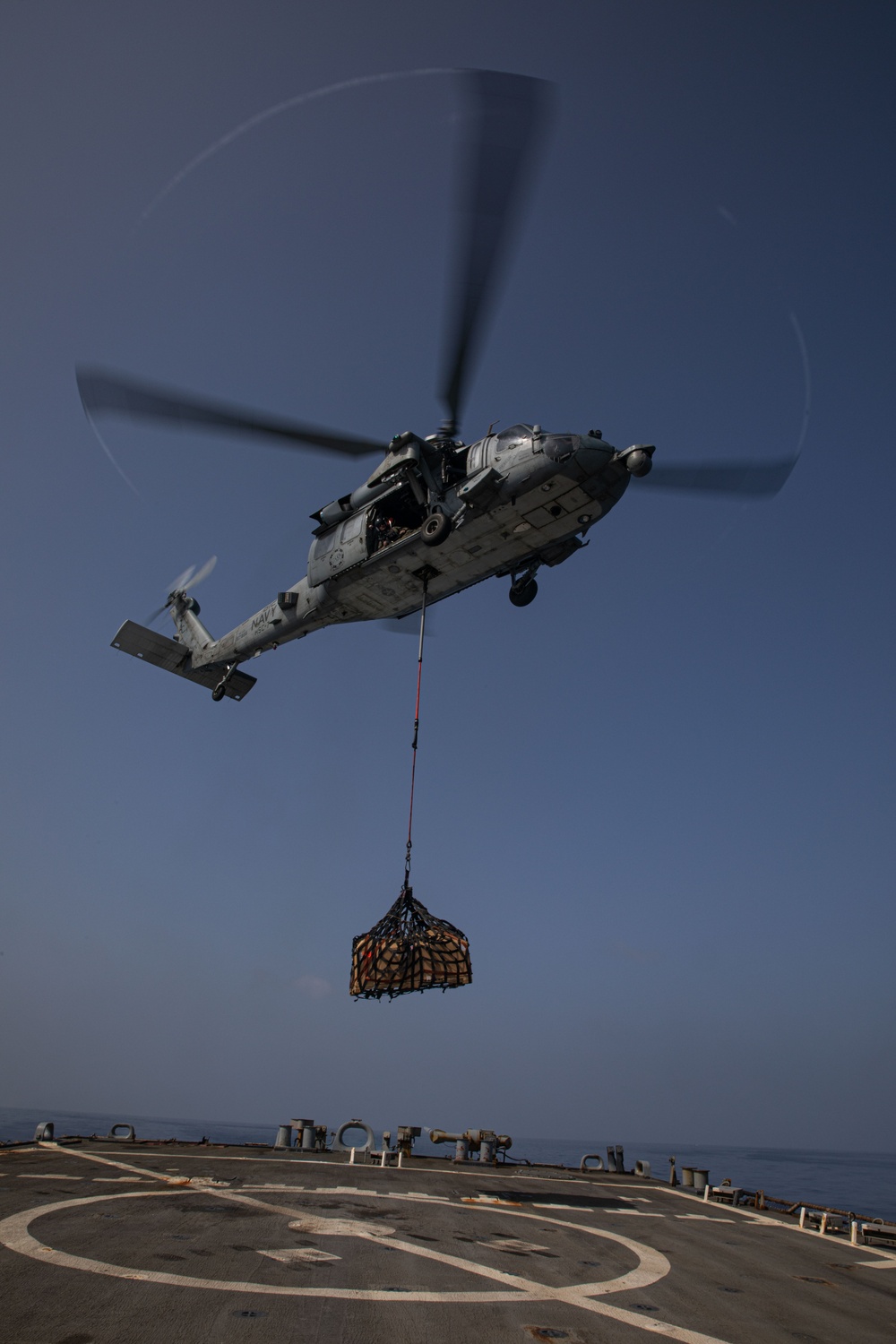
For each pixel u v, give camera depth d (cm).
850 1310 928
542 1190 1686
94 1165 1576
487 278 1593
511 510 1883
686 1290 955
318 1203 1301
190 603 3142
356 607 2311
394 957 1397
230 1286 817
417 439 1945
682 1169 1983
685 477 1903
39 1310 715
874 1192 8875
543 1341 734
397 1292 841
